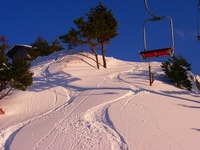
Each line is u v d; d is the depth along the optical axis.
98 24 40.47
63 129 18.22
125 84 31.20
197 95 29.84
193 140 16.27
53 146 15.62
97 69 40.94
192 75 38.28
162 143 15.77
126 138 16.41
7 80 22.98
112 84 31.33
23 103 25.39
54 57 45.19
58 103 25.59
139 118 20.00
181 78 33.31
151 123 19.02
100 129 18.11
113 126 18.48
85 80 33.81
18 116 22.64
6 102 25.39
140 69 41.00
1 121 21.55
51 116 21.62
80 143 15.84
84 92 28.66
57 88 30.30
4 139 17.73
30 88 29.38
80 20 40.53
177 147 15.30
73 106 23.91
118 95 26.45
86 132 17.56
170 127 18.38
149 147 15.23
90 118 20.81
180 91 30.88
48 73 36.69
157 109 22.42
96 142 15.94
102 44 43.22
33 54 51.53
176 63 34.22
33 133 17.83
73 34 41.72
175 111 22.20
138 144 15.61
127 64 45.97
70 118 20.47
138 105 23.36
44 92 28.62
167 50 12.56
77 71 38.12
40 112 23.28
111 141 16.09
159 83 32.75
